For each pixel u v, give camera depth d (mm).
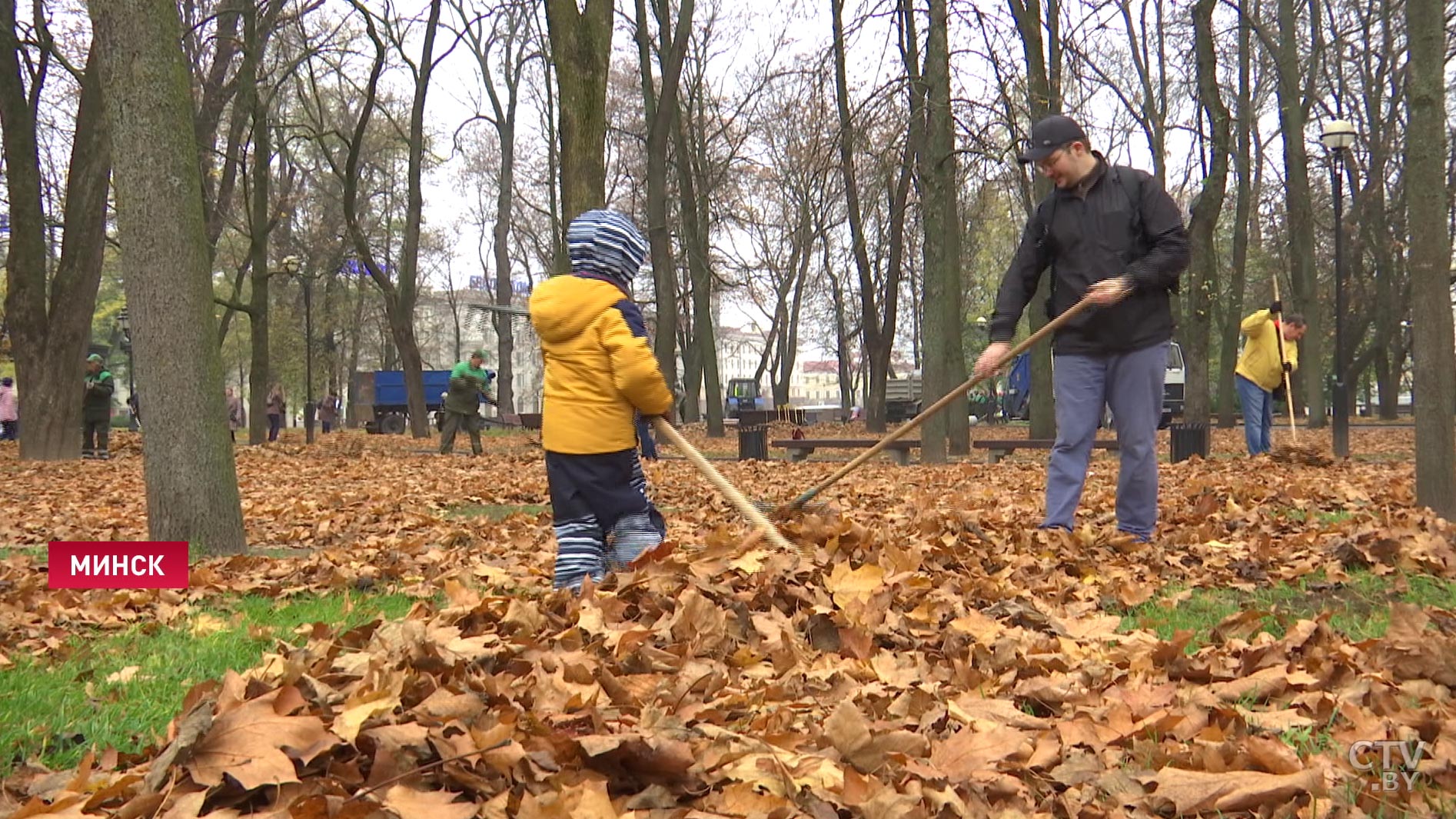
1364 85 29672
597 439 4113
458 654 2922
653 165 23953
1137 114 21547
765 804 2141
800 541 4770
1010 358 5414
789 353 42969
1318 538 5809
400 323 27453
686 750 2262
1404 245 32281
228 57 23000
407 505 9742
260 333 24859
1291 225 28078
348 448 22656
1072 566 5105
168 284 6293
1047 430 19609
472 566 5660
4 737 2740
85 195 17734
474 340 93375
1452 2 18609
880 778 2350
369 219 44719
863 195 28250
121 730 2871
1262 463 11664
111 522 8539
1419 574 4918
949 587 4359
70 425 17984
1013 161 15742
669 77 23453
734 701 2822
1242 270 28281
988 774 2359
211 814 2002
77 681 3479
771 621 3611
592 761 2271
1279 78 26109
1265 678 3064
